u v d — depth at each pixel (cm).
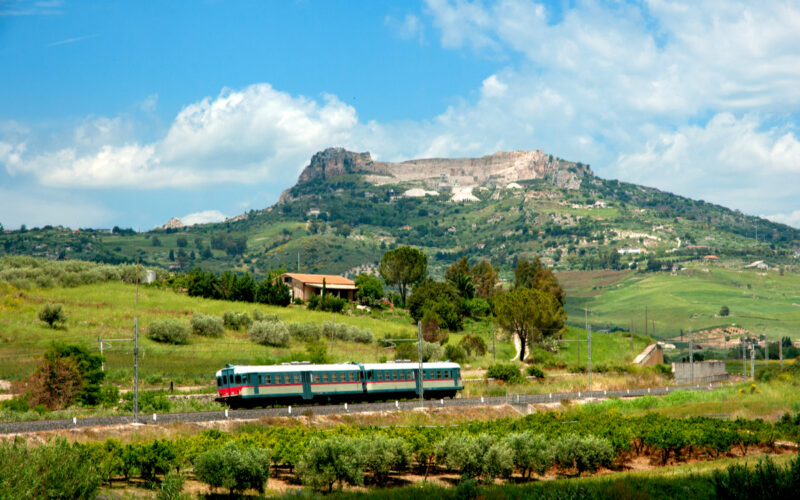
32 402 6175
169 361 9075
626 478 3994
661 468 4803
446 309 14238
